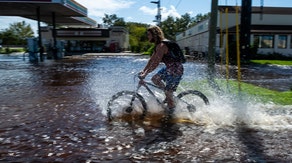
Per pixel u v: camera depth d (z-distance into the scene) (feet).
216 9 29.84
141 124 16.89
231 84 33.76
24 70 56.34
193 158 12.10
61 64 74.38
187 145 13.56
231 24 114.11
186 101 18.78
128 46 225.35
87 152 12.78
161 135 14.97
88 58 106.73
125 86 33.50
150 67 17.22
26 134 15.29
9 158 12.16
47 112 20.29
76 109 21.18
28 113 20.02
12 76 45.01
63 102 23.95
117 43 177.47
